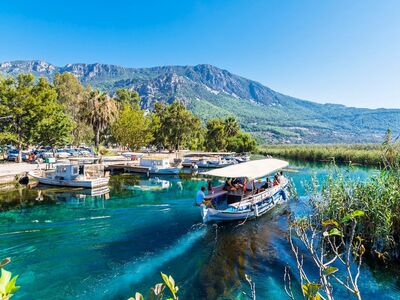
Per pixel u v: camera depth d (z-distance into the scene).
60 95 70.12
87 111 47.97
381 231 10.80
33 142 44.97
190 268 11.15
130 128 60.94
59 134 46.00
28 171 30.94
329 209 12.79
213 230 15.45
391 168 12.10
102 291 9.51
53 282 10.07
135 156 47.09
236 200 19.58
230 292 9.44
